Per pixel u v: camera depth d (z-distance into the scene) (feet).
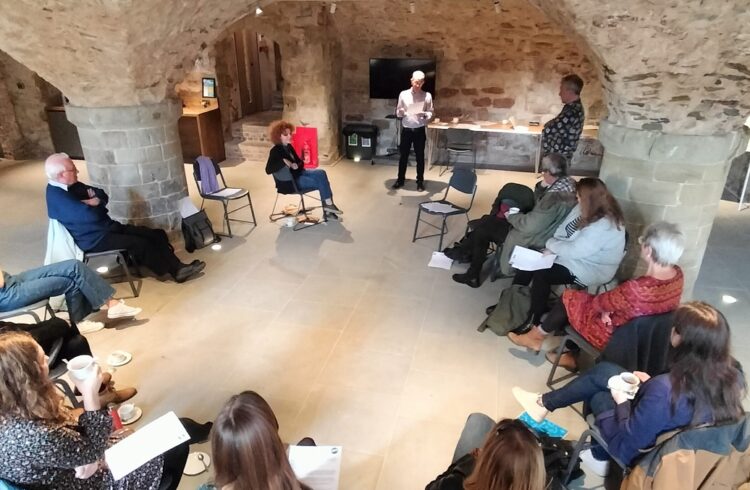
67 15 10.93
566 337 10.01
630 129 11.44
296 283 14.29
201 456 8.55
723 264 15.47
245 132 26.27
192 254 15.96
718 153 10.98
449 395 10.14
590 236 10.46
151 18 11.57
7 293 10.14
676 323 6.48
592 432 7.36
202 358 11.17
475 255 14.15
